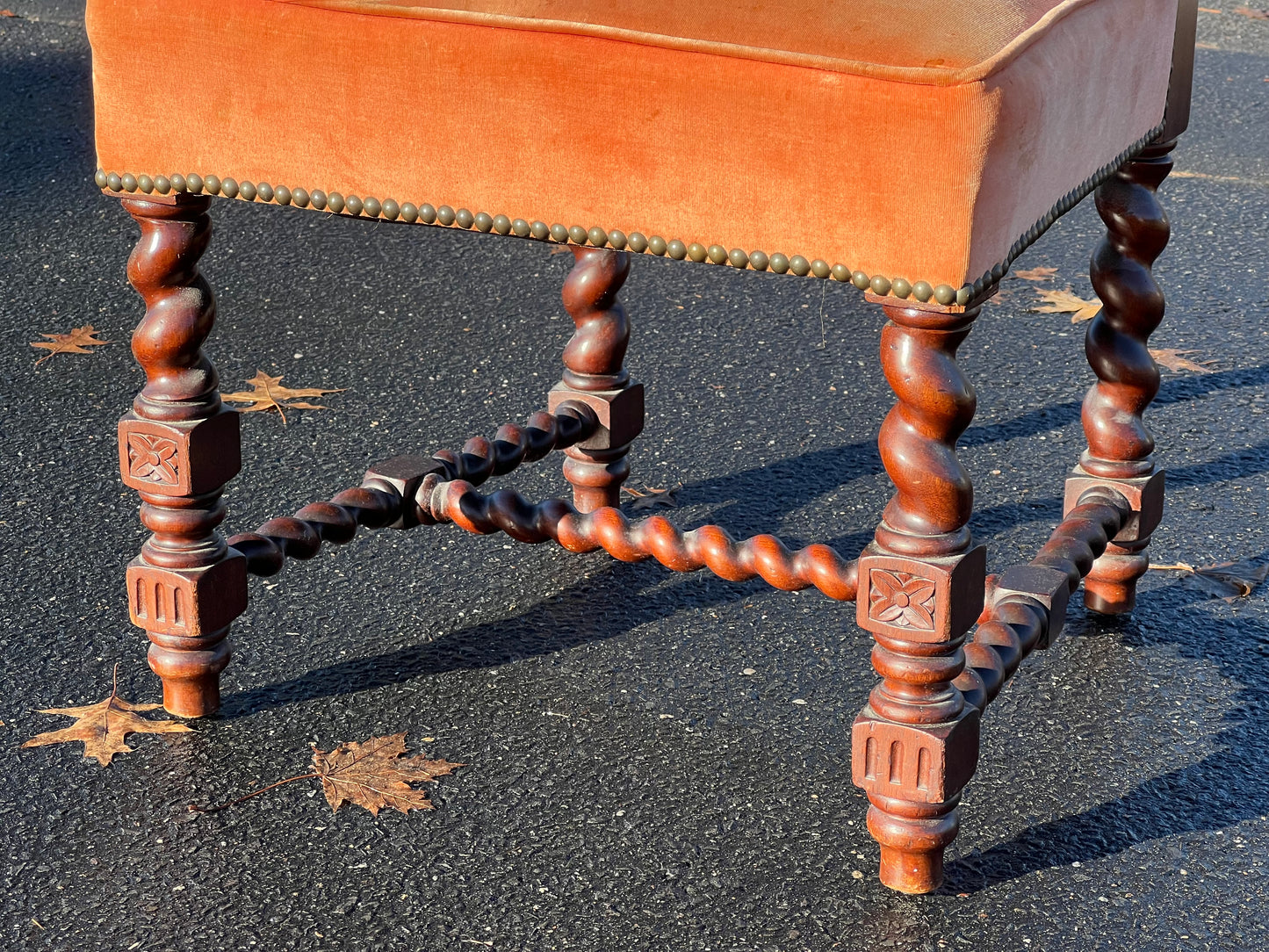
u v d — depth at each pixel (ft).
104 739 4.74
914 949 3.90
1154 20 4.38
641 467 6.72
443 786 4.58
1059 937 3.95
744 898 4.09
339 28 3.95
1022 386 7.59
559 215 3.90
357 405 7.24
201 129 4.18
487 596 5.67
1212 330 8.23
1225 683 5.14
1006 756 4.75
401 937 3.94
